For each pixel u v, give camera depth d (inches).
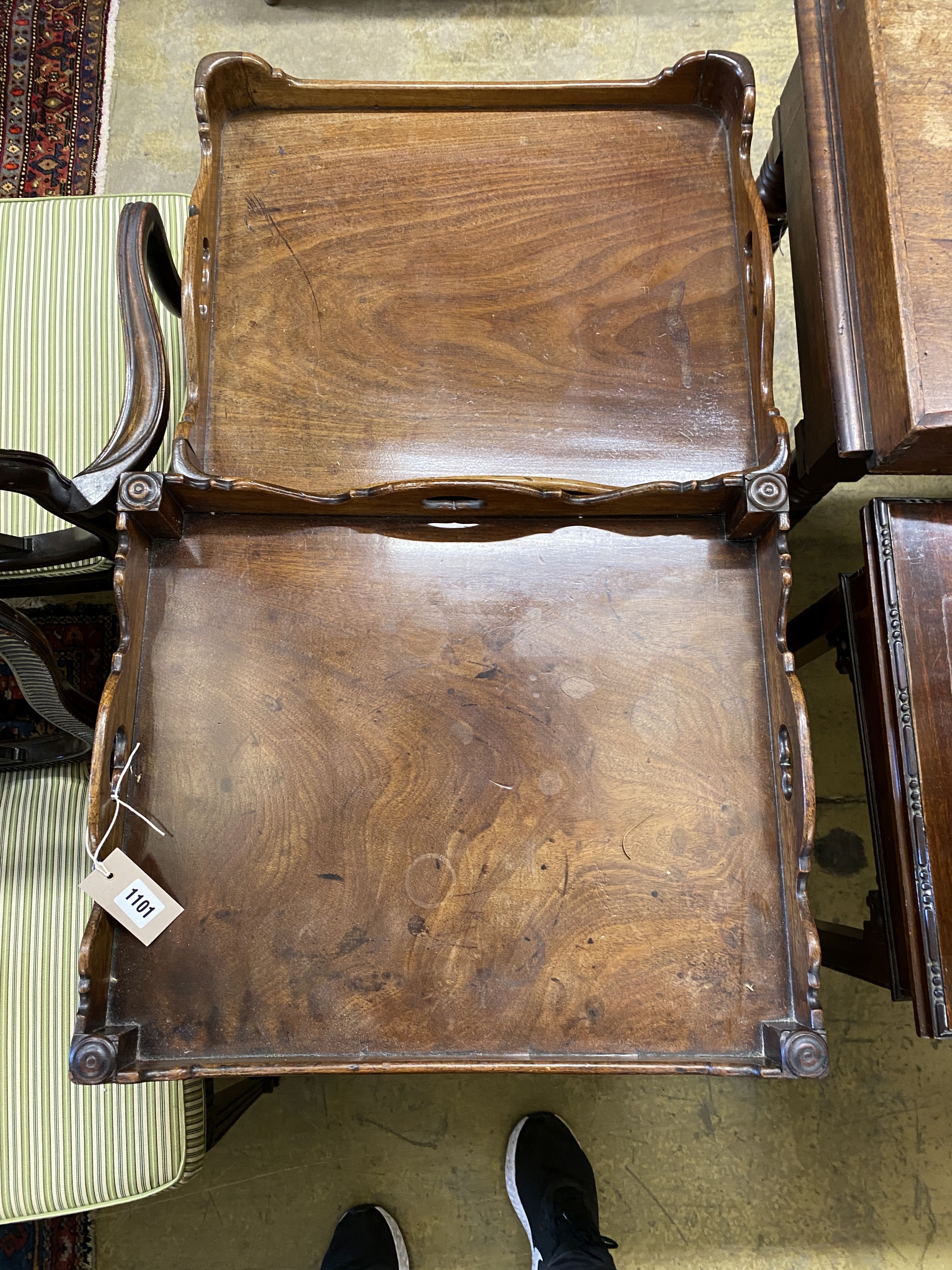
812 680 64.7
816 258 47.0
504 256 42.4
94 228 52.4
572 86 42.5
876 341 39.4
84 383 50.6
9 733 62.1
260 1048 34.5
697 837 36.2
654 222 42.7
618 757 36.8
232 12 75.0
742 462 40.6
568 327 41.8
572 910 35.7
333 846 36.1
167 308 51.5
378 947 35.4
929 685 42.8
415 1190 58.6
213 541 38.2
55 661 39.6
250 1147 59.2
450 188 43.0
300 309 41.8
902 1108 59.6
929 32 39.1
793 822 34.7
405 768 36.7
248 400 40.9
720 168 43.1
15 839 46.0
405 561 38.4
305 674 37.3
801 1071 32.1
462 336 41.7
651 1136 59.4
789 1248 57.7
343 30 74.8
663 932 35.5
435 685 37.4
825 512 66.6
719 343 41.5
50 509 38.6
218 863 35.8
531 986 35.1
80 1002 32.2
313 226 42.5
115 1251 57.6
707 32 74.2
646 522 38.8
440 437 40.8
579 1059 34.2
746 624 37.7
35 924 45.0
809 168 46.6
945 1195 58.3
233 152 43.2
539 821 36.3
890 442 38.6
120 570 34.6
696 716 37.1
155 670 36.9
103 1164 43.4
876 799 45.9
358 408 41.0
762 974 35.1
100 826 33.3
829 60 42.9
